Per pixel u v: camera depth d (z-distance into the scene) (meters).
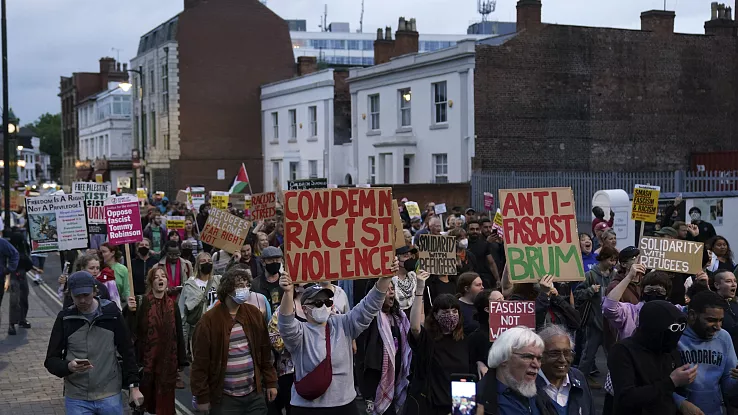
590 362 10.87
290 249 6.77
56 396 11.04
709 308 6.13
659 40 34.47
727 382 6.27
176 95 48.00
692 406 5.89
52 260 32.22
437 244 10.04
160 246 20.12
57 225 12.70
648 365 5.71
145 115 53.62
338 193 6.86
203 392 7.28
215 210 13.81
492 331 6.77
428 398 7.33
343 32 103.00
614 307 8.13
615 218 19.19
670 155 34.88
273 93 47.12
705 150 35.56
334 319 6.80
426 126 33.25
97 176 45.31
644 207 12.53
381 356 7.94
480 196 29.52
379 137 36.25
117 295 11.14
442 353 7.35
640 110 34.25
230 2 48.88
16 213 31.36
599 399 10.35
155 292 8.73
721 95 35.78
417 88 33.75
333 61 100.69
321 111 41.50
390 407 8.07
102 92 70.75
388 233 6.93
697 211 17.77
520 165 31.98
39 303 19.78
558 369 5.25
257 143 49.56
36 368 12.68
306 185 15.31
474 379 5.23
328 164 40.94
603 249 10.73
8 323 16.75
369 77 36.53
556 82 32.56
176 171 48.03
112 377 7.36
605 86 33.50
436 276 10.19
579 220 26.11
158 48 50.03
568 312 8.19
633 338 5.82
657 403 5.71
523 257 8.05
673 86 34.81
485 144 31.30
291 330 6.51
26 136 103.75
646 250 10.09
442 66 32.12
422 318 7.79
